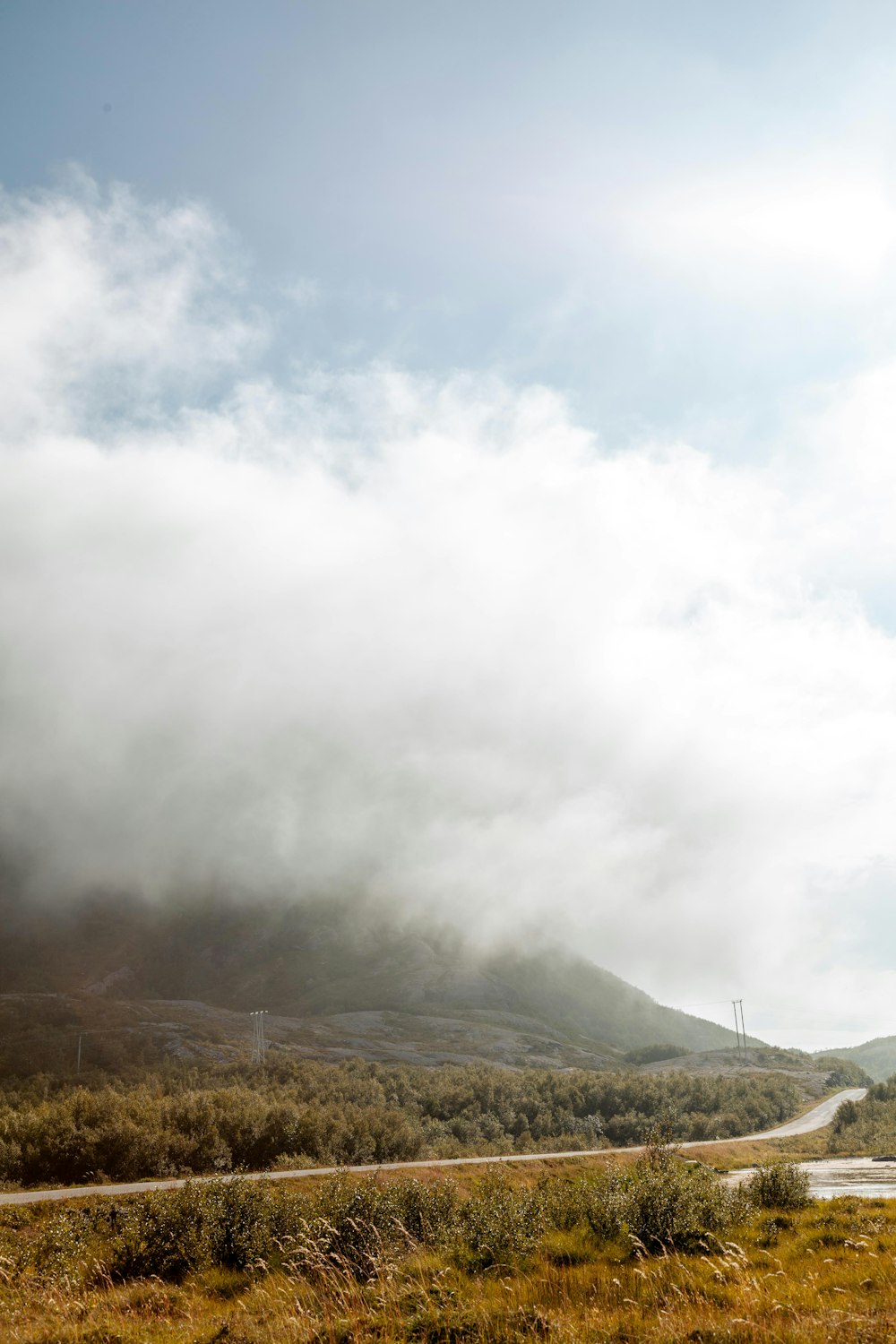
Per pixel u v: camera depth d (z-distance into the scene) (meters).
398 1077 173.00
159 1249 23.22
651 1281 16.42
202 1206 24.81
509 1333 13.48
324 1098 131.00
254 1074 164.88
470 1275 19.44
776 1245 22.53
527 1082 167.00
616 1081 175.75
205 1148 78.25
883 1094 185.50
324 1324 14.43
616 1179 26.64
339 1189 26.75
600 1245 22.31
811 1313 13.55
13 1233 28.36
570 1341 12.69
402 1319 14.27
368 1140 94.38
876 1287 16.17
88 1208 39.00
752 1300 14.44
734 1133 159.38
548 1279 17.86
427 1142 113.94
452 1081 166.00
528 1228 23.16
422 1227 25.48
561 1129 143.88
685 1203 24.33
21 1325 15.52
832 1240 22.36
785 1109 197.00
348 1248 22.17
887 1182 73.50
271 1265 22.52
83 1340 14.34
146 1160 71.75
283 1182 59.81
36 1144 69.44
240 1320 15.67
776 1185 34.53
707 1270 17.70
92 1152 69.12
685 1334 12.66
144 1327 15.34
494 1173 29.31
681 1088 179.12
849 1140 146.75
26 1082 169.50
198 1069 185.62
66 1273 20.36
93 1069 197.50
